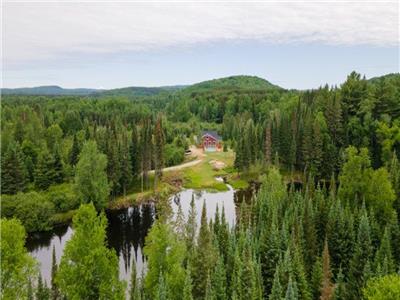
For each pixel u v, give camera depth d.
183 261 45.44
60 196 88.12
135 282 43.47
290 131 123.44
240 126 185.88
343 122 120.19
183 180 122.12
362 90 121.56
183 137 180.00
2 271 33.88
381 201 61.69
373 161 111.75
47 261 65.81
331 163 112.25
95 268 33.50
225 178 126.44
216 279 41.91
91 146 90.75
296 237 51.03
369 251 48.81
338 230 54.19
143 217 92.62
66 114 181.00
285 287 42.22
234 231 60.22
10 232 34.69
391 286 34.47
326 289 43.34
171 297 37.09
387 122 112.12
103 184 91.38
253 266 43.03
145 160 110.19
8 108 189.62
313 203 66.31
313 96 167.25
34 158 112.38
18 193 82.62
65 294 39.06
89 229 33.84
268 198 68.25
